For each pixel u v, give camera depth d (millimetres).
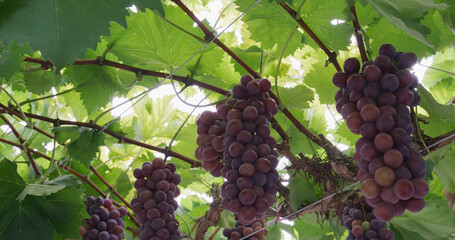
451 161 949
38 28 703
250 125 789
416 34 784
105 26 723
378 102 727
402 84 730
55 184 1106
